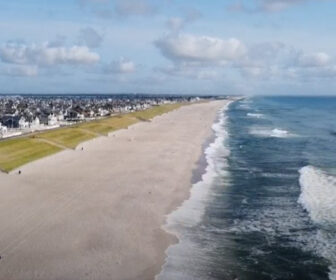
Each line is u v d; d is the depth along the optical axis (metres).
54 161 62.97
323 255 30.64
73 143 79.56
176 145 82.31
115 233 34.34
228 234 34.62
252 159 68.06
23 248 30.95
